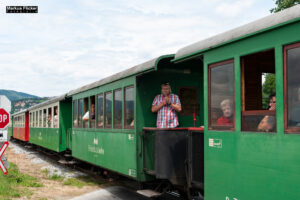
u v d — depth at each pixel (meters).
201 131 5.64
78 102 12.47
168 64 7.21
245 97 4.63
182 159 6.40
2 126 10.48
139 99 7.56
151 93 7.72
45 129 18.17
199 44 5.40
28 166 15.41
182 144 6.43
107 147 9.29
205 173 5.20
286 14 3.88
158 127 7.21
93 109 10.88
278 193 3.88
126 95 8.13
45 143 18.11
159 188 7.13
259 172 4.16
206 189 5.17
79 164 13.29
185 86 7.80
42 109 19.28
